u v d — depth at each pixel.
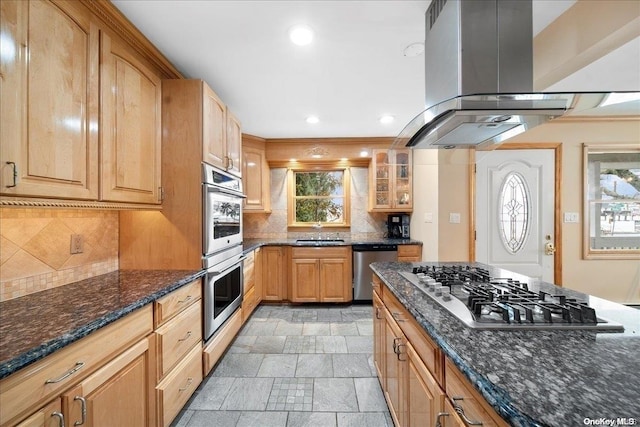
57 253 1.54
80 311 1.16
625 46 1.86
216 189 2.10
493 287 1.39
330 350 2.56
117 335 1.18
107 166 1.43
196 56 1.92
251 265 3.31
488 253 3.12
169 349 1.55
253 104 2.78
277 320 3.31
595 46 1.36
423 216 3.60
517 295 1.24
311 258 3.78
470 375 0.69
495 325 0.95
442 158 2.09
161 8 1.46
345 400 1.88
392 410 1.58
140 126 1.71
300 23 1.60
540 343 0.83
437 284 1.47
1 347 0.85
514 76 1.26
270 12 1.50
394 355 1.52
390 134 3.86
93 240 1.78
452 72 1.30
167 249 1.97
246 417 1.73
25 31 1.03
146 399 1.38
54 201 1.16
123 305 1.24
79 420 0.98
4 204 0.98
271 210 4.39
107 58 1.43
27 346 0.86
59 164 1.16
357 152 4.04
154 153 1.86
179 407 1.63
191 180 1.96
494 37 1.25
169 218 1.97
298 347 2.62
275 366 2.30
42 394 0.87
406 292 1.37
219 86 2.39
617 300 3.13
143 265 1.97
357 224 4.39
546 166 3.13
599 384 0.63
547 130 3.13
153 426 1.41
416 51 1.88
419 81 2.31
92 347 1.05
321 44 1.80
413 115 3.09
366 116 3.12
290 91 2.49
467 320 0.99
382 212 4.32
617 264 3.13
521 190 3.12
